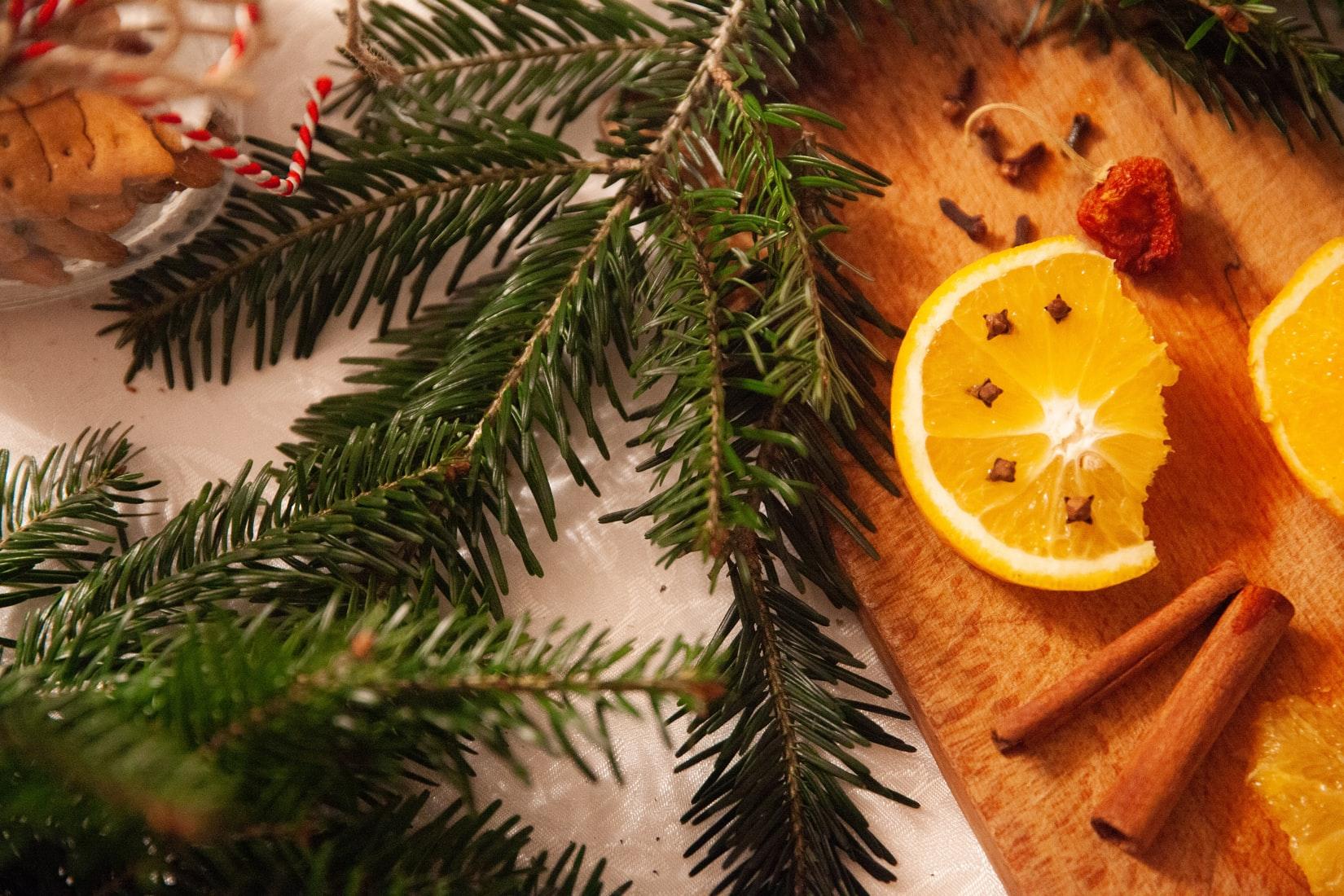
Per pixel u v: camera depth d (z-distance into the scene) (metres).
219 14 0.38
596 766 0.41
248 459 0.42
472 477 0.38
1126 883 0.40
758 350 0.37
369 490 0.38
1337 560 0.41
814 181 0.39
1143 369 0.40
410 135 0.40
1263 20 0.40
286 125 0.43
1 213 0.36
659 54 0.41
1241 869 0.40
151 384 0.42
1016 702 0.40
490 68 0.42
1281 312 0.40
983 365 0.40
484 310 0.39
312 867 0.33
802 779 0.39
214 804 0.30
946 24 0.43
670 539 0.36
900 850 0.41
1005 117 0.43
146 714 0.33
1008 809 0.40
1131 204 0.41
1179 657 0.40
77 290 0.41
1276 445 0.40
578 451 0.42
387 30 0.41
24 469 0.42
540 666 0.32
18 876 0.34
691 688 0.32
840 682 0.42
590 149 0.43
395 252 0.40
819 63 0.43
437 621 0.37
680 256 0.39
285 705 0.32
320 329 0.42
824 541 0.40
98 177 0.36
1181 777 0.39
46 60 0.33
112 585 0.37
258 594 0.38
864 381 0.41
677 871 0.41
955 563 0.41
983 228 0.42
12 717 0.31
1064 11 0.43
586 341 0.40
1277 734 0.40
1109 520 0.40
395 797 0.37
